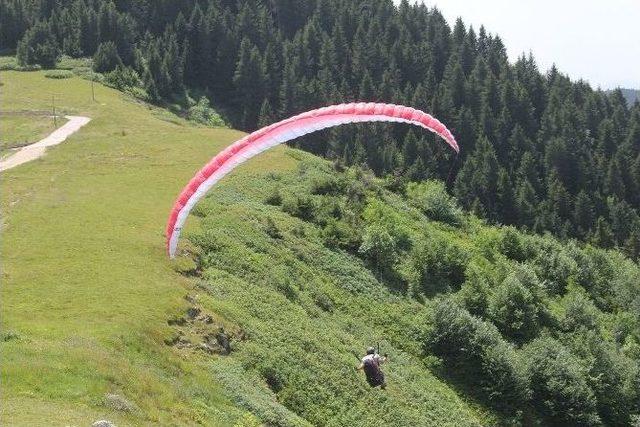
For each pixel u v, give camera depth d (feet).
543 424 198.29
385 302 222.48
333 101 556.92
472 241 317.42
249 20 639.35
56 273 156.35
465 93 597.93
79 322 131.23
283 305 178.40
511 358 200.23
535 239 335.06
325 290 210.18
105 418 97.66
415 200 343.87
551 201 513.86
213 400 123.03
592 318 257.34
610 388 214.90
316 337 169.68
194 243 190.80
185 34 616.39
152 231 194.59
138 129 346.54
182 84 577.43
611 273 341.00
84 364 110.52
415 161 487.61
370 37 652.48
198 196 76.54
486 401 195.21
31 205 209.56
